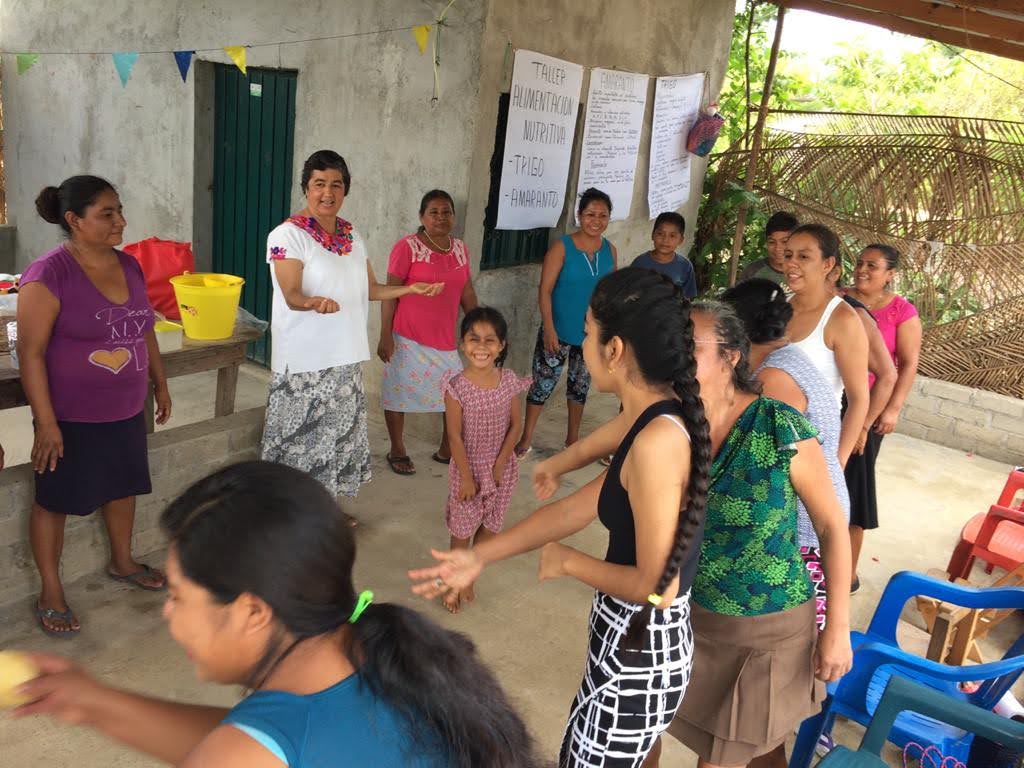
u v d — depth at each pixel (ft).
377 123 17.15
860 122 21.97
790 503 6.70
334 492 13.39
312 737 3.39
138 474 10.74
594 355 6.23
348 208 18.04
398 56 16.53
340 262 12.38
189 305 12.44
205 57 19.83
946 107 46.88
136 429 10.57
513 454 12.26
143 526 12.16
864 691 8.50
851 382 10.30
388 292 13.56
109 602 11.21
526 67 16.49
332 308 11.82
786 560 6.82
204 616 3.49
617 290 5.96
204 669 3.64
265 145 19.66
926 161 20.98
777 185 23.26
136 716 4.05
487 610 12.07
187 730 4.05
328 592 3.54
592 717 6.54
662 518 5.77
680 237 17.48
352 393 13.19
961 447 20.81
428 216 14.85
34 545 10.25
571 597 12.62
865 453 12.37
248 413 13.44
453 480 11.92
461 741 3.63
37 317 9.31
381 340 15.46
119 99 21.95
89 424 9.99
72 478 10.03
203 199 21.09
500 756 3.79
